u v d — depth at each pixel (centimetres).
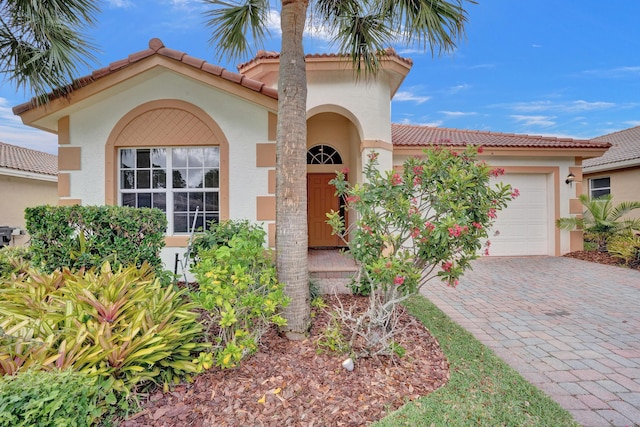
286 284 391
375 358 343
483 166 393
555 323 489
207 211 707
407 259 362
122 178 707
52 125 727
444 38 470
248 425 250
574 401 294
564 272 845
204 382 301
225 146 687
